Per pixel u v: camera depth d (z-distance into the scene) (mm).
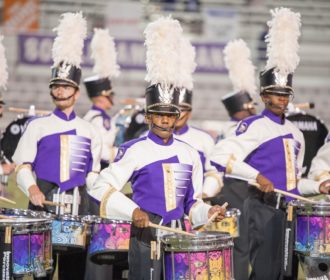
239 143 17750
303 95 54250
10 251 14469
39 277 15742
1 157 22500
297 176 18156
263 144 17828
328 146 18766
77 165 17891
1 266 14445
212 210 14664
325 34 56188
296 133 18219
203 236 13891
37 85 50219
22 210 16250
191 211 15000
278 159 17812
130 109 28703
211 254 13859
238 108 24516
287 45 17797
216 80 51281
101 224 16094
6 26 50844
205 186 19312
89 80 25766
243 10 54969
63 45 18109
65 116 18094
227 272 14164
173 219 14750
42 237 15086
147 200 14797
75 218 16344
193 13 53219
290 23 17859
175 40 14969
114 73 26094
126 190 25469
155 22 15016
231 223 19281
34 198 16953
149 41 14945
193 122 49094
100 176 14977
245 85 24547
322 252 16188
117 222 16016
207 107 50969
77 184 17828
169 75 14820
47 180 17703
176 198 14844
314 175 18688
